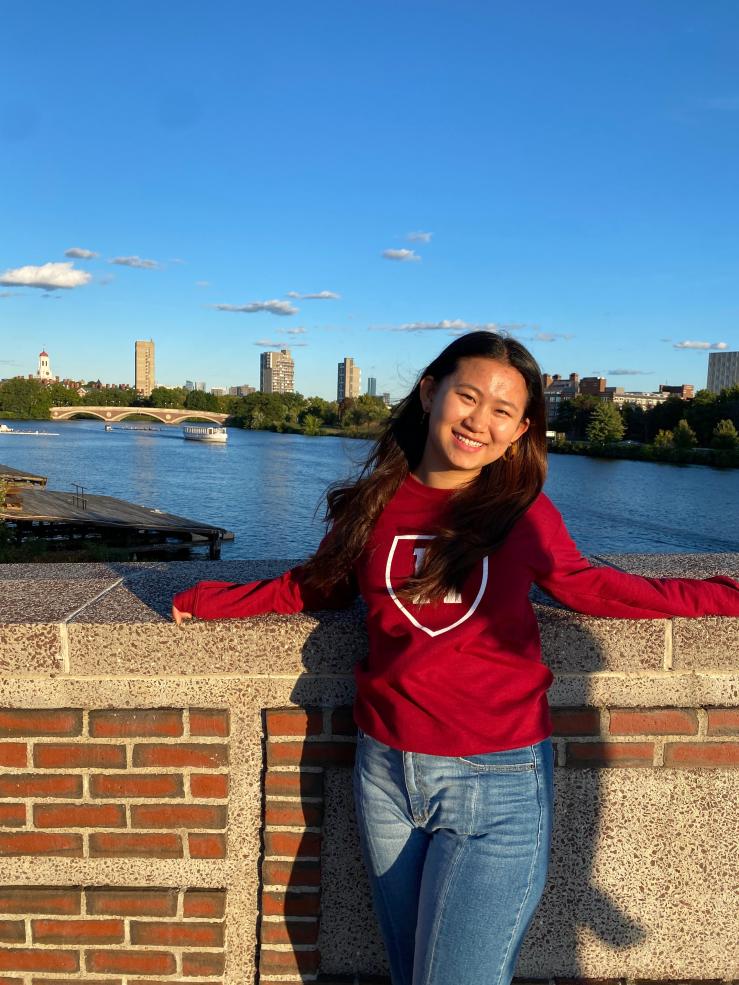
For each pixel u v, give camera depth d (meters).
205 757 1.92
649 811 1.96
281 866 1.94
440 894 1.47
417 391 1.64
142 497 48.47
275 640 1.87
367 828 1.61
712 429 113.81
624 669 1.90
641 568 2.31
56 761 1.91
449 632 1.46
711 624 1.87
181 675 1.89
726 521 43.09
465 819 1.48
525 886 1.48
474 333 1.55
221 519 40.28
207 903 1.95
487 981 1.45
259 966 1.97
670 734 1.94
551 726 1.61
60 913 1.95
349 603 1.87
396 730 1.52
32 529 29.44
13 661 1.87
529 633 1.53
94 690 1.89
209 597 1.81
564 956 2.02
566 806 1.96
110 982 1.97
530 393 1.53
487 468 1.60
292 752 1.91
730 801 1.96
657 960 2.01
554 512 1.61
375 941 1.97
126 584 2.24
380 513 1.58
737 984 2.01
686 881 1.98
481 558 1.46
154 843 1.94
